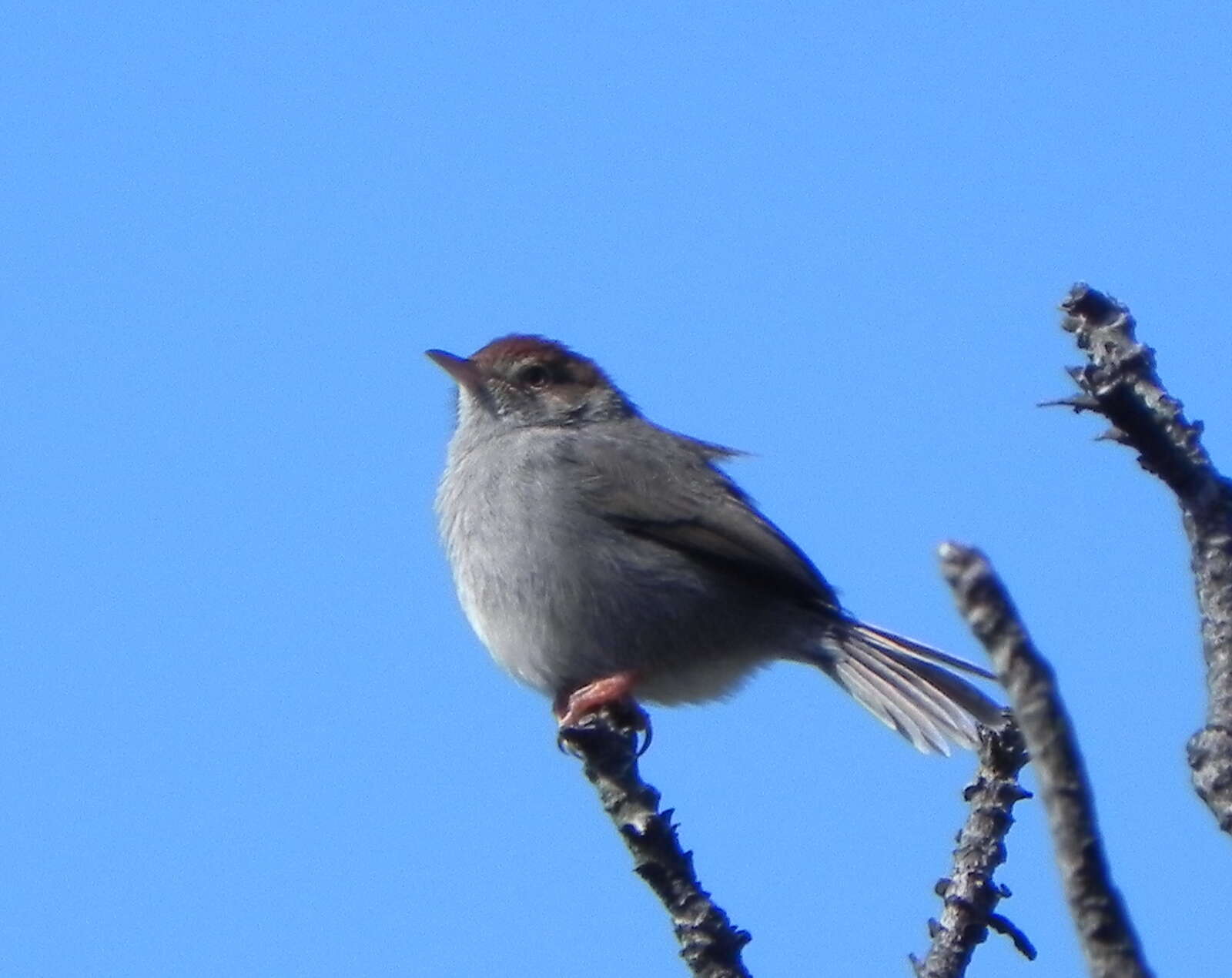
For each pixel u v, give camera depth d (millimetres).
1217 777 5109
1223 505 5492
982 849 7039
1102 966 4105
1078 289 5766
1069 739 4023
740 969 7227
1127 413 5504
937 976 6867
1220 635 5348
